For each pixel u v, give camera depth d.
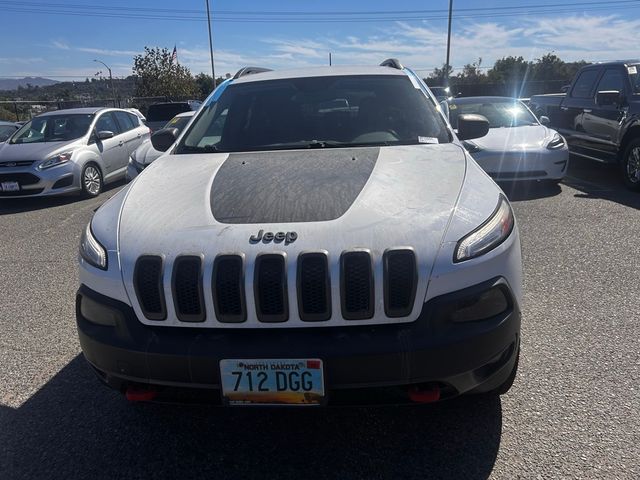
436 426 2.67
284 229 2.24
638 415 2.67
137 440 2.66
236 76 4.39
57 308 4.38
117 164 10.35
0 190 8.69
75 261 5.63
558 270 4.72
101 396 3.05
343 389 2.13
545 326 3.67
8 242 6.54
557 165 7.86
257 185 2.66
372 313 2.12
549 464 2.36
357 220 2.27
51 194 8.73
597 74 9.09
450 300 2.14
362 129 3.47
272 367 2.11
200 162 3.13
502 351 2.25
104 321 2.32
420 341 2.10
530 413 2.72
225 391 2.16
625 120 7.93
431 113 3.58
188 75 36.75
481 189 2.59
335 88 3.81
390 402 2.21
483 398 2.85
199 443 2.63
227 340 2.15
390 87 3.80
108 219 2.55
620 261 4.89
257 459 2.51
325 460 2.48
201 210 2.45
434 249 2.16
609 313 3.83
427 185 2.57
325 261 2.11
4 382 3.23
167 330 2.23
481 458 2.43
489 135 8.27
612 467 2.32
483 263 2.21
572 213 6.69
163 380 2.20
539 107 11.19
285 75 4.09
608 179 9.03
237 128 3.61
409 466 2.41
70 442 2.65
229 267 2.15
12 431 2.75
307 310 2.13
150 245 2.27
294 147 3.37
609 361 3.19
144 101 32.66
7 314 4.28
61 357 3.54
